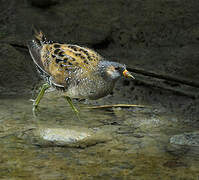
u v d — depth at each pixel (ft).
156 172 23.82
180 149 27.66
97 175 23.16
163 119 34.58
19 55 45.11
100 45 48.80
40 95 35.19
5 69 43.21
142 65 44.45
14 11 52.60
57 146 27.55
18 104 36.91
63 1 53.57
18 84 42.01
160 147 27.94
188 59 43.96
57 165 24.40
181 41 47.24
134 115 35.53
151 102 39.32
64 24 50.85
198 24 48.52
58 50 33.24
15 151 26.35
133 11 51.60
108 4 52.95
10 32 49.14
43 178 22.57
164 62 44.55
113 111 36.45
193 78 41.96
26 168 23.88
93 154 26.32
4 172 23.26
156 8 51.21
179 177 23.21
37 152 26.32
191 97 39.29
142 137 29.86
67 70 31.78
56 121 32.71
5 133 29.58
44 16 52.13
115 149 27.35
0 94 39.73
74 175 23.07
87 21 51.13
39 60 34.17
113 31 49.70
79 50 32.83
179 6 50.75
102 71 30.32
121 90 41.47
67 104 37.83
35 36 36.14
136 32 49.26
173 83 41.68
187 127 32.65
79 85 31.32
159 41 47.98
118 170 23.94
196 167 24.68
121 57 46.75
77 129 30.91
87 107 37.22
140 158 25.91
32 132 29.91
